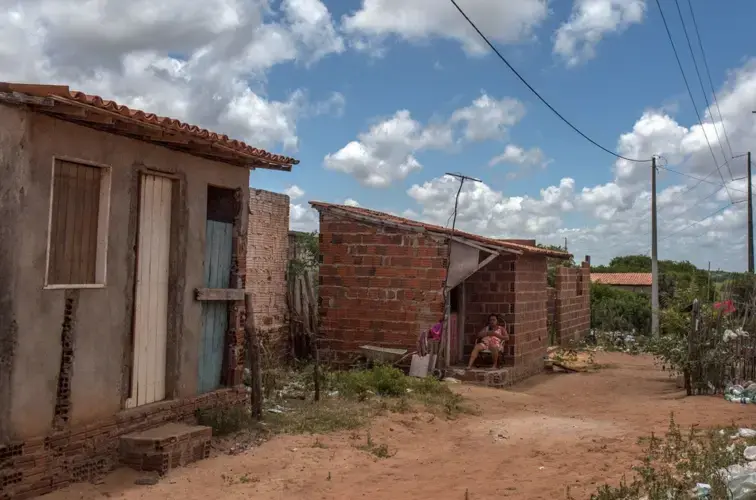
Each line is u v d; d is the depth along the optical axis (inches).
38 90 232.4
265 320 569.9
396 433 376.5
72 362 264.8
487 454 339.0
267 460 309.1
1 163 235.5
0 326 234.1
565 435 381.4
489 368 621.6
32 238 245.8
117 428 287.4
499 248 589.6
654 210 1091.3
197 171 347.9
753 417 410.6
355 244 615.8
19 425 241.0
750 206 1195.3
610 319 1182.3
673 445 331.9
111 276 286.8
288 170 401.7
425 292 593.3
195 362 347.9
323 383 482.6
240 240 389.1
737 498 221.5
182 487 266.7
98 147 277.6
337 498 261.1
